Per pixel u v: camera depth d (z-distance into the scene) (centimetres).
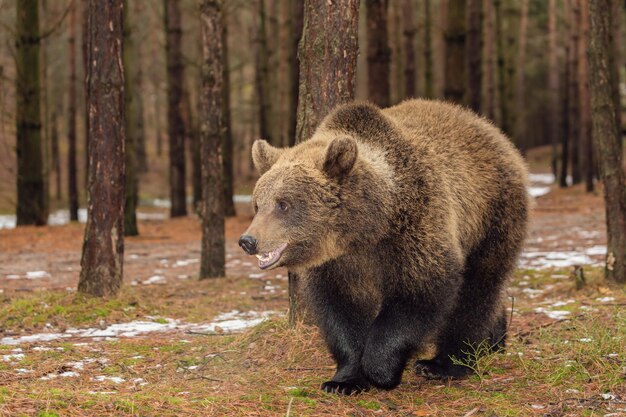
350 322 738
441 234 699
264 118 3497
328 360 840
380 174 692
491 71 3609
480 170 789
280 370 811
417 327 699
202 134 1560
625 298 1099
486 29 3675
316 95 955
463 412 666
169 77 3409
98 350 912
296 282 927
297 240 668
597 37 1217
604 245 1853
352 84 960
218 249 1581
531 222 866
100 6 1200
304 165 681
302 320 917
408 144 732
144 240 2527
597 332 838
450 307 720
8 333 1059
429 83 3412
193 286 1487
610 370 730
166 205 4822
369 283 732
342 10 945
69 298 1217
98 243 1234
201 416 616
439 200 710
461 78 2244
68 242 2434
